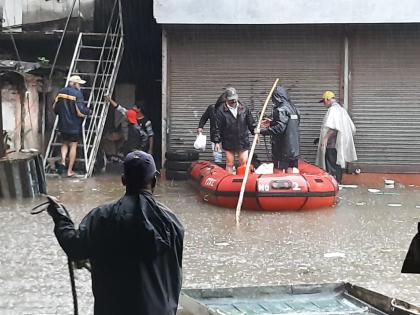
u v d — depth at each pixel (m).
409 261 3.11
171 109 16.09
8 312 6.10
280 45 15.92
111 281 3.75
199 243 9.06
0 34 16.75
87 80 17.33
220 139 13.57
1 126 12.84
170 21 15.42
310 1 15.30
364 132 15.87
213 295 5.93
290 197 11.52
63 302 6.40
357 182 15.77
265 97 15.99
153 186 4.01
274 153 13.23
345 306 5.81
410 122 15.82
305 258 8.29
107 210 3.83
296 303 5.93
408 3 15.15
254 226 10.27
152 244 3.73
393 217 11.08
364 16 15.22
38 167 12.66
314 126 15.98
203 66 16.02
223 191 11.69
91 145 16.03
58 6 17.34
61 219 3.95
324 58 15.88
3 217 10.62
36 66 15.84
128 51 18.50
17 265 7.78
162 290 3.75
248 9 15.38
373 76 15.81
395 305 5.50
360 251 8.66
